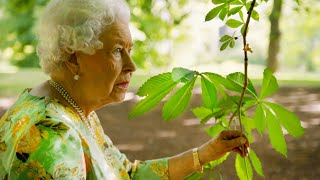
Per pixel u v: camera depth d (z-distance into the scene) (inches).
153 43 355.3
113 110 402.3
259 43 925.8
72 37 52.5
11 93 475.8
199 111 66.2
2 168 49.1
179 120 350.9
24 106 53.1
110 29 54.3
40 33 55.3
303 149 253.9
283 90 546.9
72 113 54.6
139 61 298.8
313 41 1107.9
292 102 447.8
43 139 47.9
